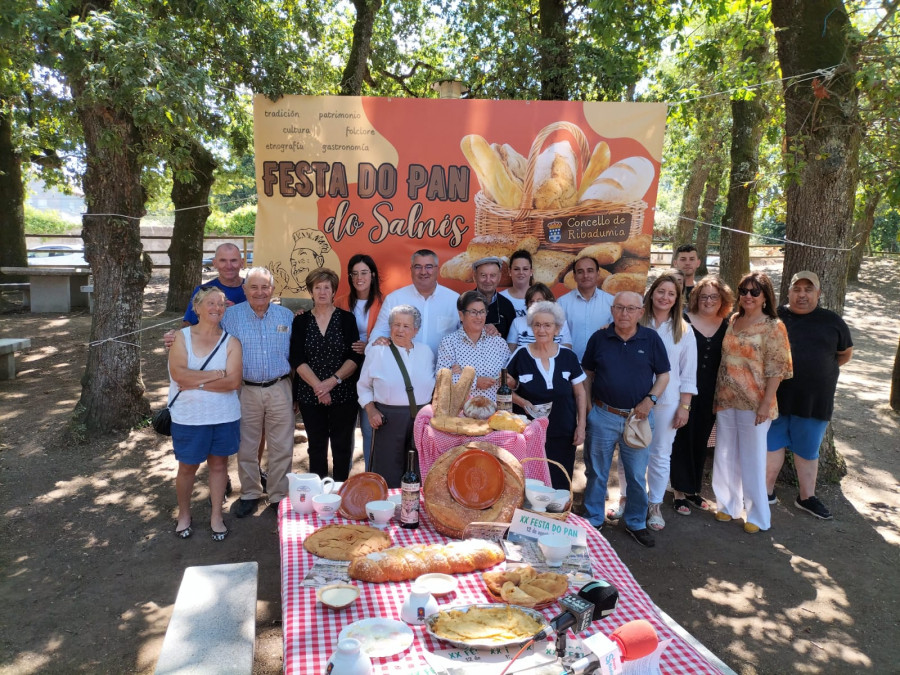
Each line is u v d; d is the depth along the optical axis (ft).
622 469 15.26
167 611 11.28
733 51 29.07
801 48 17.28
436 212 17.15
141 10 16.67
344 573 7.60
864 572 13.17
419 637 6.44
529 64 26.25
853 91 16.81
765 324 14.33
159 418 13.57
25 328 34.88
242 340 14.28
